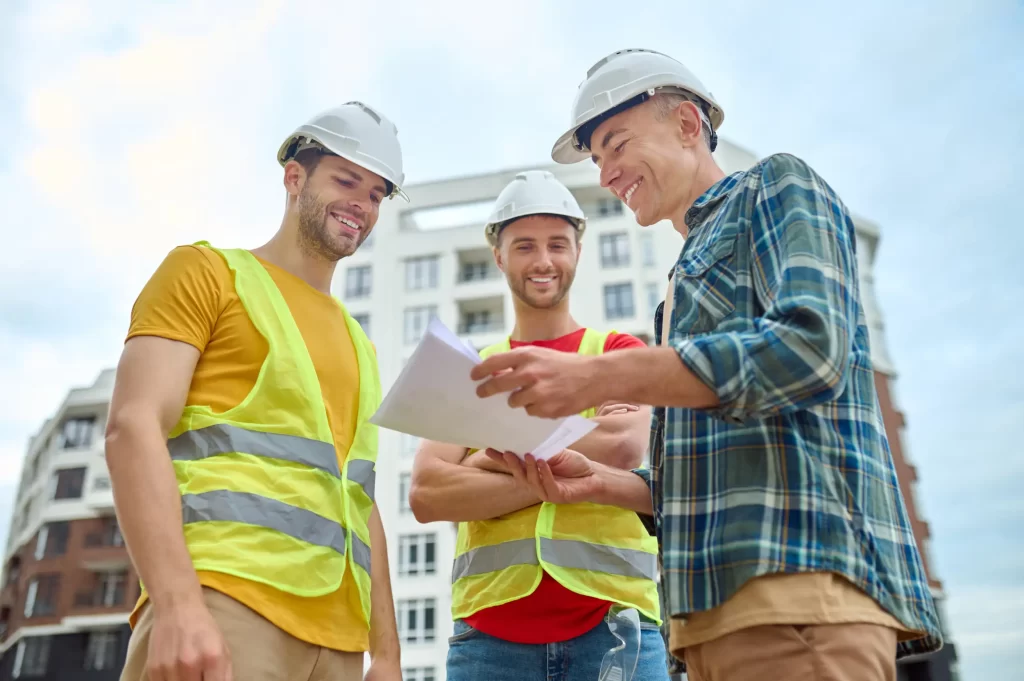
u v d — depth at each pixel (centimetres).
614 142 238
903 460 2717
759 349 169
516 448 217
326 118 263
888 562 174
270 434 220
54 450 3447
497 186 3219
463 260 3194
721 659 173
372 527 261
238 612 197
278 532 209
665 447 196
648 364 174
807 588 166
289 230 262
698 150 236
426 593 2645
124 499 193
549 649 275
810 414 183
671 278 232
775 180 197
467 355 182
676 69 240
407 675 2566
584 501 260
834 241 187
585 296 2920
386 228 3231
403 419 201
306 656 210
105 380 3547
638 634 276
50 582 3180
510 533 288
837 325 172
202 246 239
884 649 166
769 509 173
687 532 183
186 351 216
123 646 3075
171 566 188
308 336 246
